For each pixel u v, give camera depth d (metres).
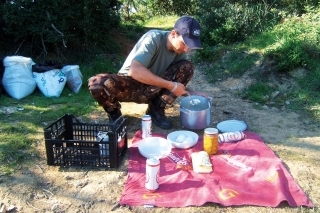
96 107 4.11
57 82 4.41
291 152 3.02
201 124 3.40
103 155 2.70
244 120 3.75
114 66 5.93
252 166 2.69
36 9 5.15
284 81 4.61
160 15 12.63
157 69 3.38
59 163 2.75
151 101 3.56
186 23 2.93
